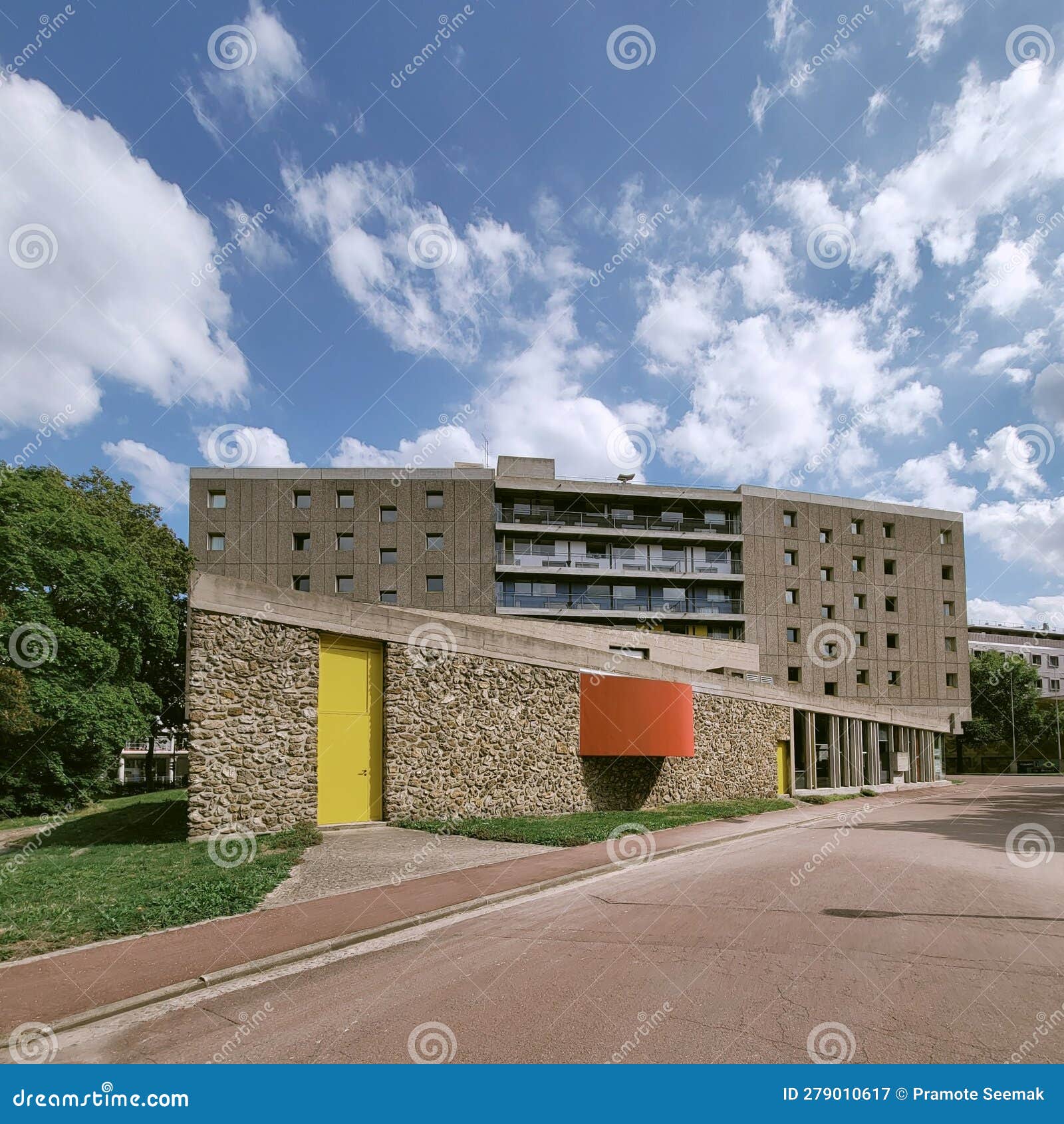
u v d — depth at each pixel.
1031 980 5.61
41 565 23.47
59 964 6.20
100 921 7.37
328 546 43.97
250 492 44.06
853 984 5.54
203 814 12.45
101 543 25.47
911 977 5.68
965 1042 4.53
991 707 61.12
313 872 10.28
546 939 7.01
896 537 53.28
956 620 53.94
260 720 13.30
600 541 47.09
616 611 45.19
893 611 52.12
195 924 7.48
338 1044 4.68
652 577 45.66
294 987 5.78
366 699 15.01
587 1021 4.91
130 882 9.21
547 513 46.75
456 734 16.20
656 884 9.75
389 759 15.00
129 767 48.31
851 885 9.41
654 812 18.97
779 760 27.28
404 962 6.39
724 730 24.33
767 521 49.31
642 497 47.25
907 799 27.42
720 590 48.62
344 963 6.40
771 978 5.69
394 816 14.85
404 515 44.44
